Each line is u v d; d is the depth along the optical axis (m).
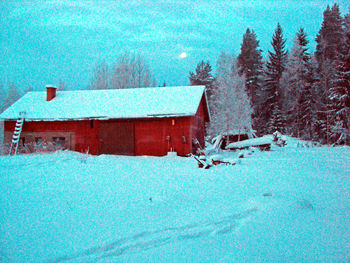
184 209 5.61
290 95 45.41
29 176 9.02
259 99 49.16
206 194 6.86
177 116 19.77
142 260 3.55
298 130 44.44
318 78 44.59
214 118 36.81
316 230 4.65
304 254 3.79
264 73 52.84
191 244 4.04
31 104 24.05
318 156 17.28
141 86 47.66
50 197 6.37
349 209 5.97
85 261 3.50
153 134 20.41
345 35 38.94
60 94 26.11
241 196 6.69
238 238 4.27
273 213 5.33
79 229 4.46
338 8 53.59
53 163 12.28
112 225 4.65
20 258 3.48
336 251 3.89
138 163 14.26
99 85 47.81
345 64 35.34
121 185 7.86
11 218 4.91
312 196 6.97
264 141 23.47
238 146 24.64
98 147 21.19
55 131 21.88
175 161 16.08
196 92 23.22
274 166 12.21
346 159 15.41
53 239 4.07
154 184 8.07
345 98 33.94
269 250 3.88
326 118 40.75
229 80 33.09
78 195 6.61
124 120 20.86
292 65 45.41
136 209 5.54
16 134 21.78
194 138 21.17
